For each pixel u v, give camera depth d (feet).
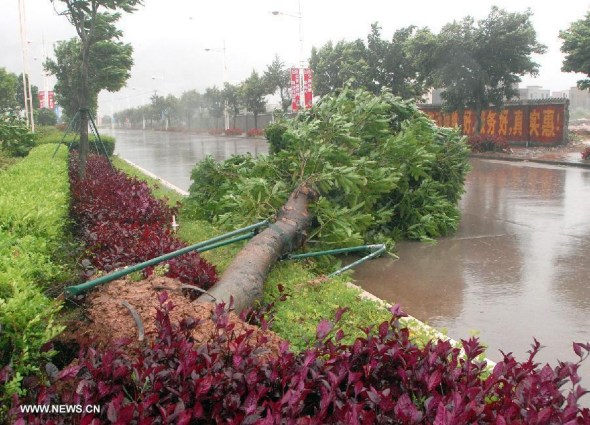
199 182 27.84
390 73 94.17
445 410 6.18
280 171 23.21
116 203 22.21
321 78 101.14
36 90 146.00
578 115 196.44
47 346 8.63
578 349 8.37
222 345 9.28
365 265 21.72
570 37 64.03
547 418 6.39
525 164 64.34
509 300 17.48
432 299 17.67
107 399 7.48
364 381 8.06
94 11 33.01
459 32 74.79
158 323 9.47
